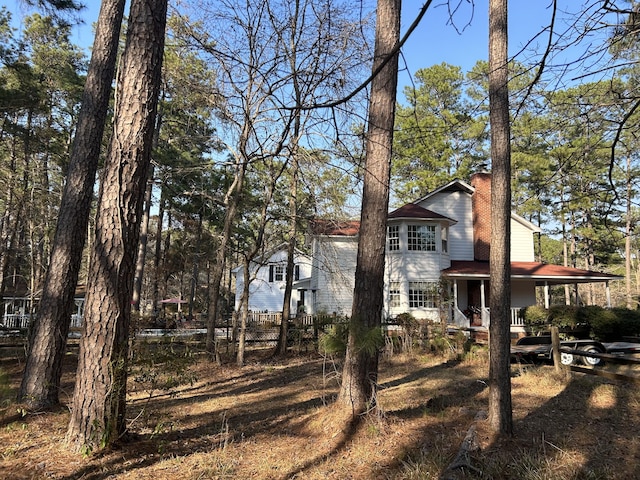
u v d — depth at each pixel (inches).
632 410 268.1
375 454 196.4
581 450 203.6
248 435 231.6
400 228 848.9
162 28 210.7
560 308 677.3
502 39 242.8
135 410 281.9
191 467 181.9
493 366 225.6
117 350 193.9
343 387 231.6
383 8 249.9
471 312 868.0
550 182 233.0
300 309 1122.0
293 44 404.8
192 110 468.1
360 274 236.7
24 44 736.3
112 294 192.1
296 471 181.6
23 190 695.7
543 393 319.0
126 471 175.2
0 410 246.4
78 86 799.7
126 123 198.7
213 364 520.4
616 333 605.6
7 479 162.6
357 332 224.1
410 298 821.9
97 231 194.2
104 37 311.9
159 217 1246.9
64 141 868.0
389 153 245.9
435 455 189.5
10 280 1210.6
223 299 1775.3
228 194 540.4
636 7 141.5
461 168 1095.0
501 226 231.9
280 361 560.7
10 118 776.3
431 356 528.1
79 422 190.2
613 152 155.3
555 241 1550.2
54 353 272.1
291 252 626.2
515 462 185.3
